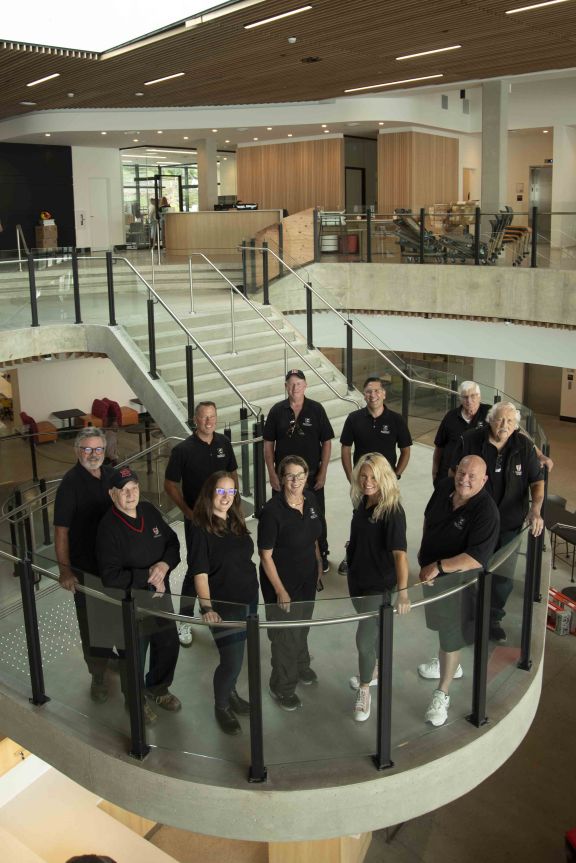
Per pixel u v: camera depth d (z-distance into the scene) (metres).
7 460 10.45
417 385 10.20
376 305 14.71
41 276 11.01
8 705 5.09
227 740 4.42
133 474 4.64
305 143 21.19
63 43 11.00
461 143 21.80
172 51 11.54
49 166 21.78
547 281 12.62
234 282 13.90
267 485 8.45
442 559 4.68
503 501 5.43
